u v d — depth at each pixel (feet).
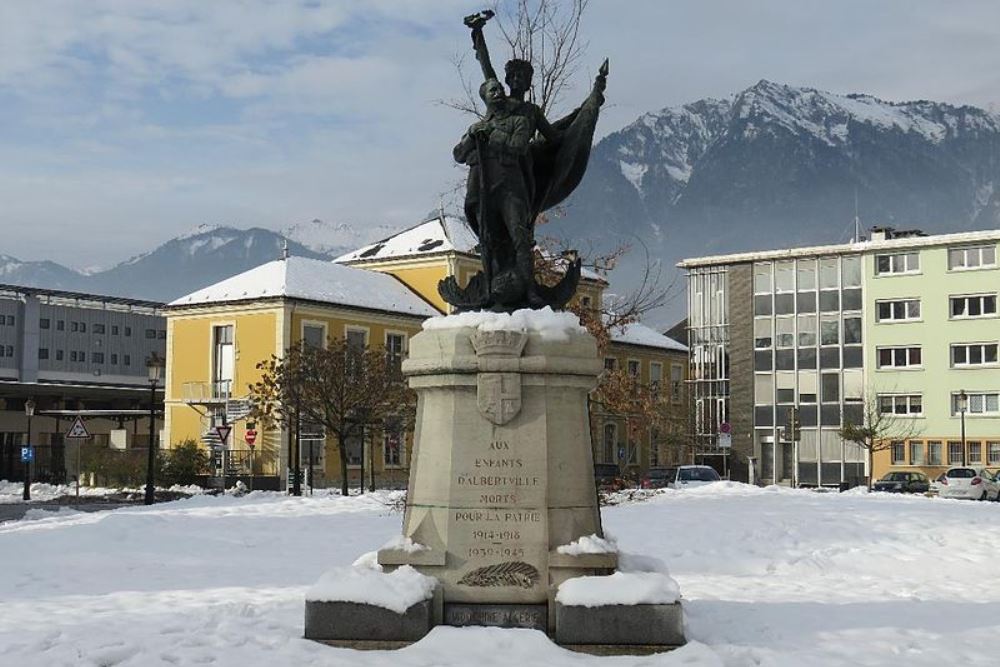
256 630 33.22
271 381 143.74
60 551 61.87
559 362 32.37
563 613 30.14
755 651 30.48
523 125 34.99
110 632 33.58
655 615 29.99
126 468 172.35
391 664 28.45
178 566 55.72
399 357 161.17
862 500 86.99
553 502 31.99
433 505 32.32
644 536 62.03
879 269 220.64
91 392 225.97
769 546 58.23
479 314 32.99
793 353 229.25
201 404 189.16
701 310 244.01
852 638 33.09
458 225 218.59
